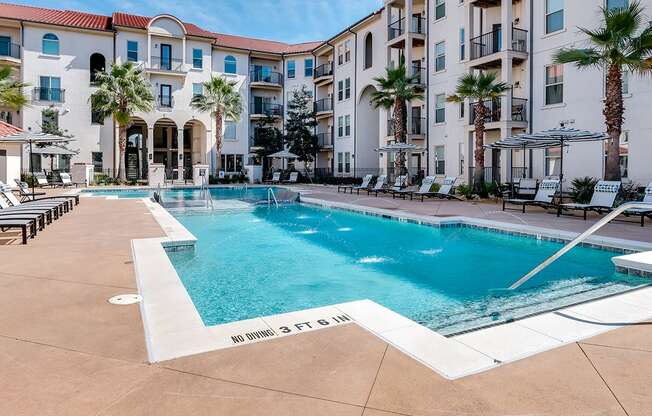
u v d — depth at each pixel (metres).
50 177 29.14
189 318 4.18
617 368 3.19
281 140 37.81
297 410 2.62
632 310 4.52
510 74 19.81
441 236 10.77
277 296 6.14
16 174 22.00
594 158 17.41
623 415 2.58
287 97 41.09
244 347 3.52
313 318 4.18
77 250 7.46
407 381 2.97
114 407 2.64
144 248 7.63
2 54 31.42
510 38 19.77
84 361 3.25
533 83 19.98
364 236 11.09
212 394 2.79
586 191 15.17
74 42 32.84
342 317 4.21
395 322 4.07
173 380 2.97
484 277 7.07
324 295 6.18
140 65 34.81
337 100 36.62
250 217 15.22
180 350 3.45
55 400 2.71
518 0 20.72
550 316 4.34
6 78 19.78
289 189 27.81
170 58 36.22
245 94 39.47
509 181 19.78
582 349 3.52
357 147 34.06
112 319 4.14
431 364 3.22
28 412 2.58
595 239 8.53
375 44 31.45
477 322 4.82
